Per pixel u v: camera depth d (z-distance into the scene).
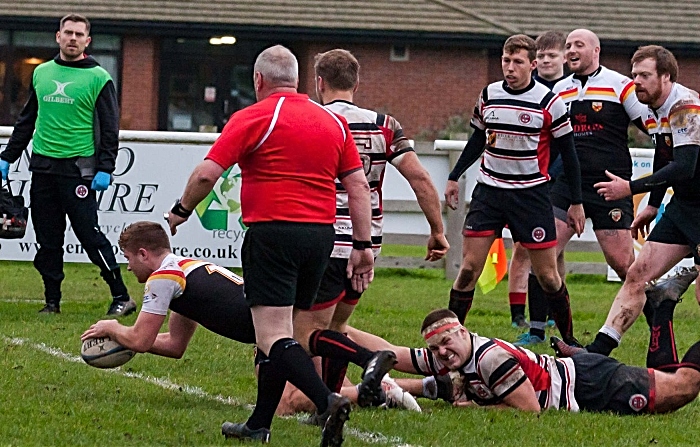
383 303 31.62
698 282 19.91
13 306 29.12
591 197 25.39
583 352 18.27
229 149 14.20
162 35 75.69
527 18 78.56
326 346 15.01
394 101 77.19
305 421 16.53
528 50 22.56
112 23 74.44
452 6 76.94
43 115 27.22
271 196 14.30
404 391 17.83
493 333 26.25
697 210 20.16
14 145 27.70
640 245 36.19
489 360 17.22
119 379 19.44
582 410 17.50
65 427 15.38
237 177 36.25
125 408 16.88
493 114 22.92
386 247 48.41
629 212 25.41
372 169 17.47
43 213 27.52
